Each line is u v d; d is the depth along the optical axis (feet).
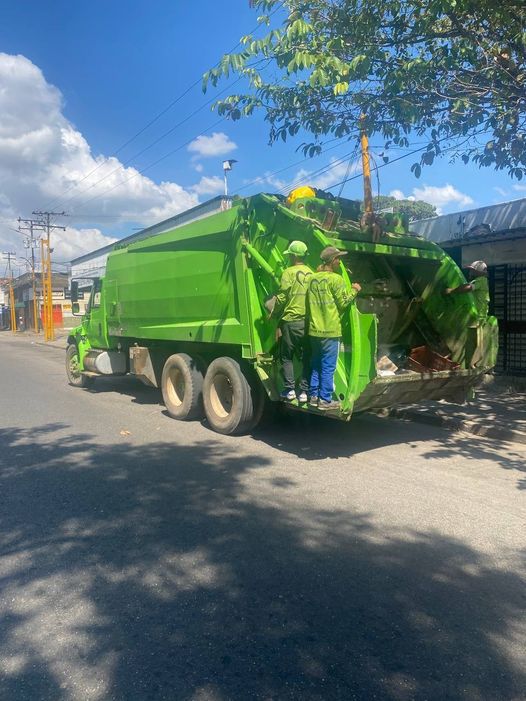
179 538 15.46
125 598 12.44
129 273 35.55
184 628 11.31
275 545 14.98
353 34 23.34
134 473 21.24
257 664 10.20
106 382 47.50
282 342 22.75
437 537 15.44
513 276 38.65
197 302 28.86
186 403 30.09
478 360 25.26
